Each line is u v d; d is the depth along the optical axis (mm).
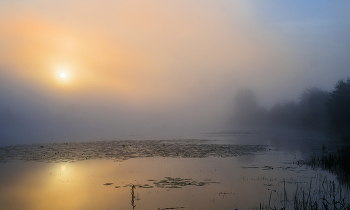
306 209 10648
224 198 12039
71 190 13625
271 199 11883
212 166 19078
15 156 25453
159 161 21453
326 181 14680
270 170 17594
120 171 17750
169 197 12227
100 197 12422
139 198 12148
